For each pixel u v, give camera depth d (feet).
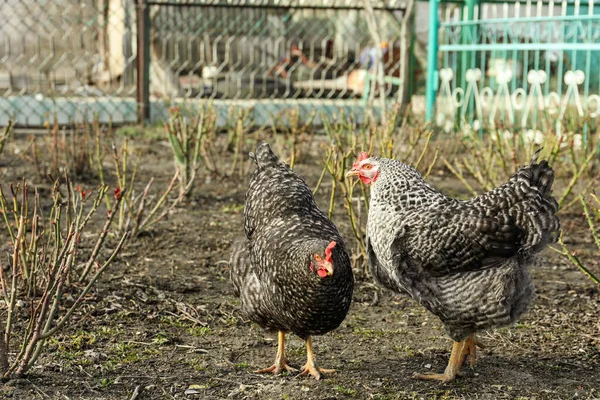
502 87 37.47
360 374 14.20
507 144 27.35
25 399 12.67
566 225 24.14
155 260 20.22
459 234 13.26
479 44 37.78
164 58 40.47
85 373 13.80
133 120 39.45
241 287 14.26
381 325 16.61
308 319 12.79
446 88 39.19
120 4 42.27
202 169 30.37
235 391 13.39
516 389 13.69
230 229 23.32
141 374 13.89
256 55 45.50
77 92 40.47
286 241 13.05
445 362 14.80
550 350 15.46
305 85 44.42
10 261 17.51
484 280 13.35
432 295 13.74
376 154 26.86
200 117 28.84
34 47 46.21
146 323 16.24
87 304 16.83
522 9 41.70
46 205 24.72
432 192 14.33
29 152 31.94
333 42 45.44
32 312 13.53
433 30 38.19
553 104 34.91
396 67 41.68
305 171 30.68
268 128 39.68
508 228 13.28
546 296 18.40
